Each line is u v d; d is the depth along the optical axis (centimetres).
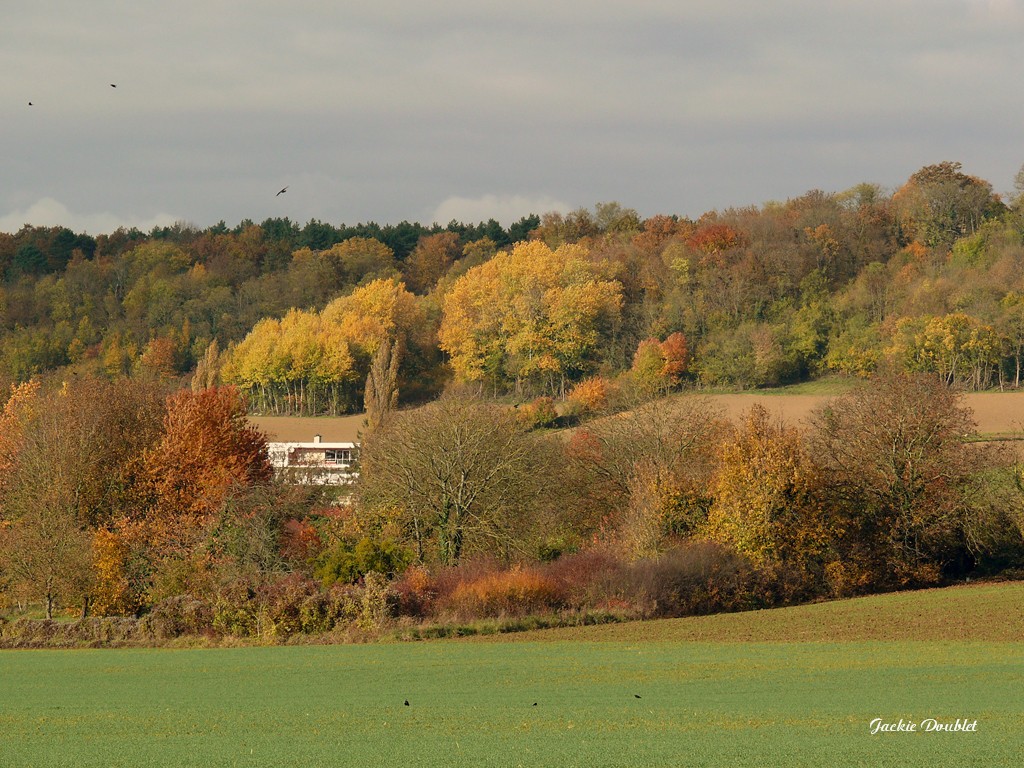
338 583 13212
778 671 8581
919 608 13088
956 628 11569
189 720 6538
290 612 12100
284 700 7356
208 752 5488
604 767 4962
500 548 16188
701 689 7644
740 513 14962
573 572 13500
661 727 6034
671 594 13312
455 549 16150
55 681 8612
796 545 15175
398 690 7812
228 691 7875
